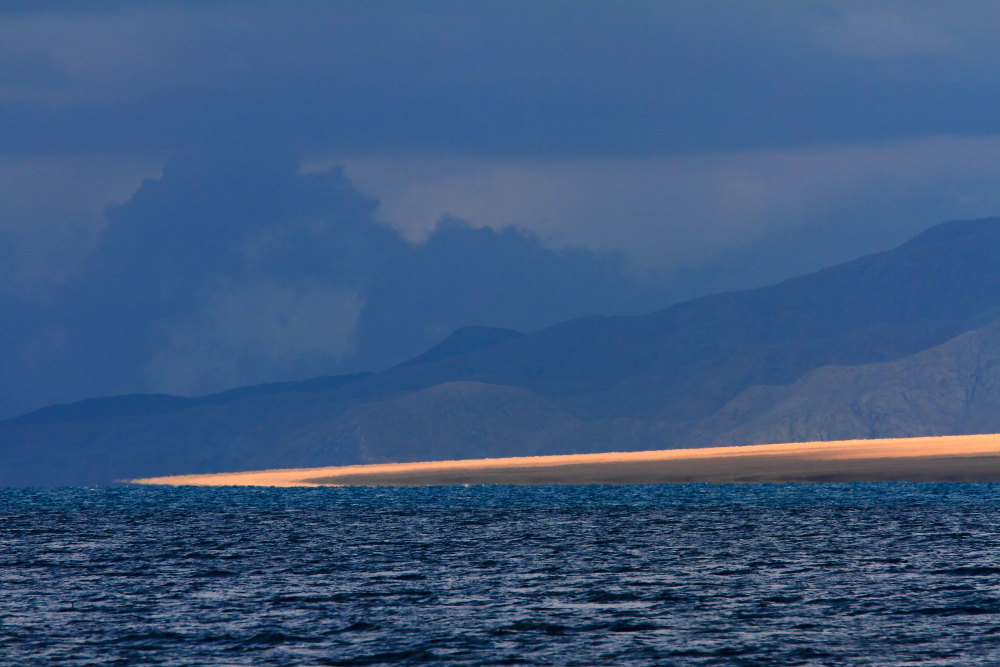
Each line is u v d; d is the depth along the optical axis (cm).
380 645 13500
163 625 14812
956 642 13250
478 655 12962
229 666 12631
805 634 13800
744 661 12588
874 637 13575
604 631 14162
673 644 13400
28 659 13012
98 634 14288
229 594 17475
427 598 16812
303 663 12725
